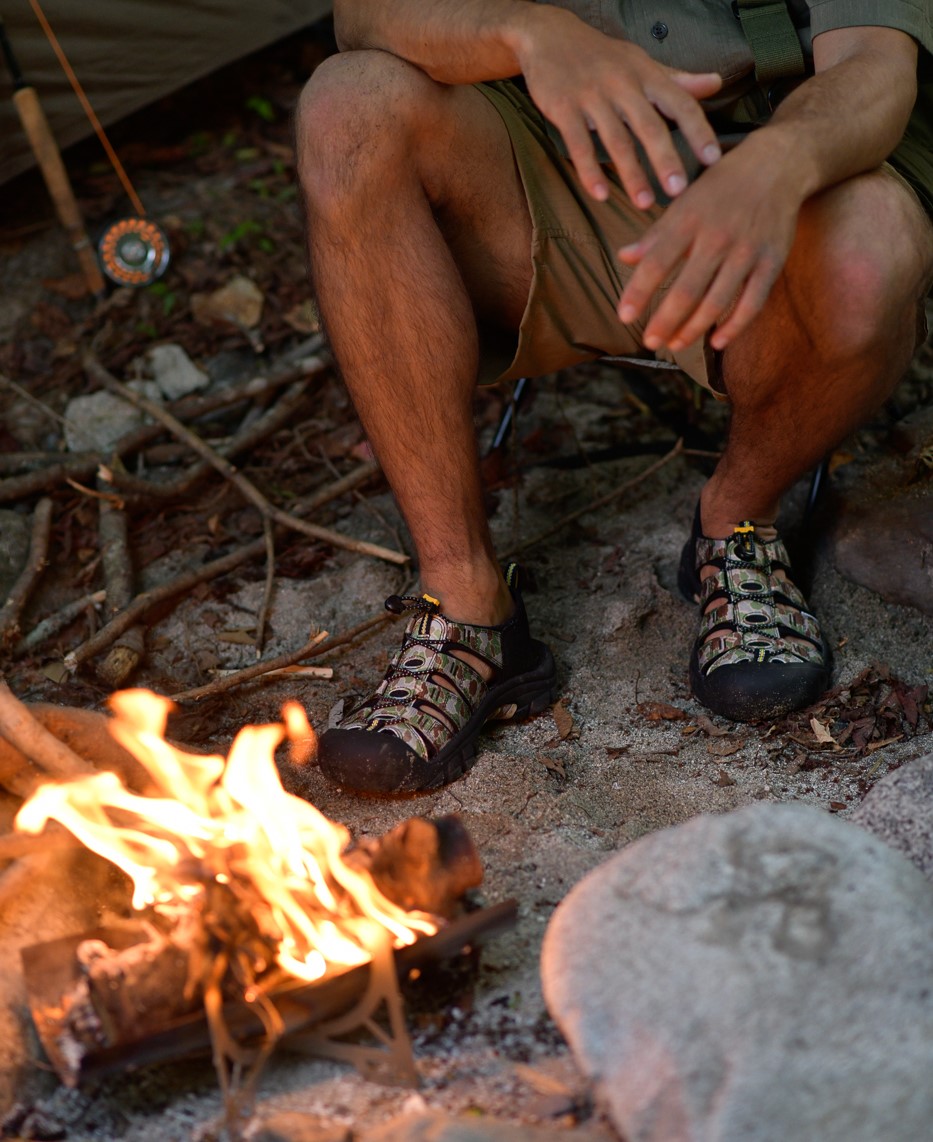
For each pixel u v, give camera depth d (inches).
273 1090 59.9
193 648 102.1
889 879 55.9
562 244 84.4
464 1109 57.7
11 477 122.1
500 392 131.0
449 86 79.4
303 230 80.5
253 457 125.5
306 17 151.3
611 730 88.9
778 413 82.4
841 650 94.0
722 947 53.1
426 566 85.3
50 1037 57.2
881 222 72.9
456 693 83.3
